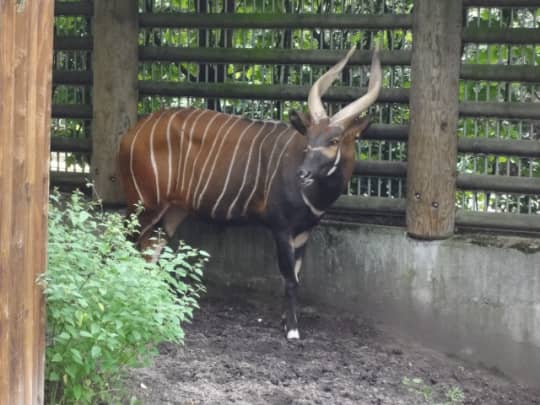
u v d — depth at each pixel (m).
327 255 6.76
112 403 4.52
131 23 7.01
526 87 6.45
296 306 6.69
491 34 6.36
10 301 3.78
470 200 6.57
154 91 7.10
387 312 6.62
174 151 6.53
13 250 3.78
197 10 7.07
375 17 6.61
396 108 6.74
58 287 3.95
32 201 3.89
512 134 6.52
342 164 6.03
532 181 6.38
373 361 6.08
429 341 6.50
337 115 5.94
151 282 4.34
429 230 6.42
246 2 6.97
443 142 6.39
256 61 6.89
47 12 3.92
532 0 6.27
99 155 7.12
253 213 6.38
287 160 6.19
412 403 5.43
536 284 6.21
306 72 6.91
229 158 6.38
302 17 6.75
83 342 4.18
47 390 4.33
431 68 6.36
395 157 6.77
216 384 5.25
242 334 6.34
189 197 6.49
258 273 6.97
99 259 4.34
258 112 7.08
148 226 6.65
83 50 7.18
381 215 6.77
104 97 7.07
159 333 4.35
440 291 6.46
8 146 3.71
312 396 5.26
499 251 6.29
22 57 3.77
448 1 6.32
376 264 6.62
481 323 6.36
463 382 6.03
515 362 6.29
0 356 3.74
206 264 7.09
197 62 7.03
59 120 7.43
